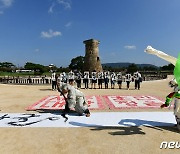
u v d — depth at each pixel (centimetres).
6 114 925
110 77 2273
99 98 1434
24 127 723
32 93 1741
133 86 2448
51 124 760
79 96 902
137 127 718
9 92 1798
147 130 682
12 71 7681
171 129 693
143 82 3053
